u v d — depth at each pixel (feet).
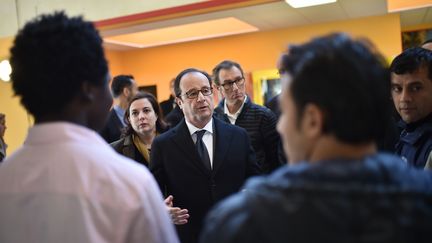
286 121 2.16
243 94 8.80
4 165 2.66
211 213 2.19
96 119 2.87
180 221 5.58
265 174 8.39
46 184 2.46
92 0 14.98
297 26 19.93
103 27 15.19
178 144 6.40
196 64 22.54
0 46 16.89
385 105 2.03
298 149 2.14
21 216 2.48
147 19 14.56
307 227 1.79
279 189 1.92
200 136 6.50
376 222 1.75
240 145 6.57
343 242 1.75
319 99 1.92
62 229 2.39
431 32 21.83
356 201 1.78
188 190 6.24
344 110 1.89
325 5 15.31
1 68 16.26
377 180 1.86
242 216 1.97
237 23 20.88
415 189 1.87
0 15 16.28
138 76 23.98
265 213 1.87
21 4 15.89
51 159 2.53
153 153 6.58
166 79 23.38
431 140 4.41
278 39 20.51
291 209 1.83
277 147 8.38
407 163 4.67
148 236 2.53
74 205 2.39
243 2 13.35
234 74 8.71
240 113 8.70
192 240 6.20
